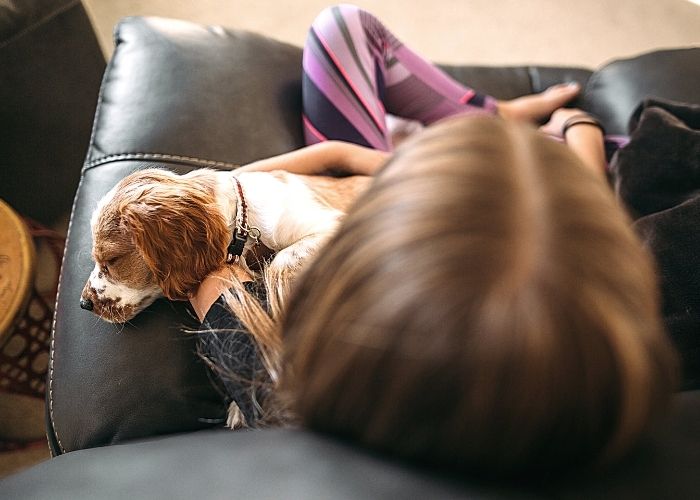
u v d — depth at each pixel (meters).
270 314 0.75
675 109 1.07
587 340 0.38
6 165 1.52
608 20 2.25
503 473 0.43
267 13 2.14
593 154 1.21
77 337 0.91
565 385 0.38
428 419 0.41
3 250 1.18
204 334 0.80
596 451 0.42
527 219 0.40
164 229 0.82
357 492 0.43
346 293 0.43
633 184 0.96
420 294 0.39
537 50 2.17
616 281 0.40
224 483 0.46
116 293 0.87
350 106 1.18
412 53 1.33
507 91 1.57
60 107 1.54
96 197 1.00
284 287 0.76
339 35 1.18
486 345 0.38
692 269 0.78
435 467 0.44
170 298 0.86
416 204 0.42
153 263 0.83
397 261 0.41
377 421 0.43
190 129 1.06
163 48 1.14
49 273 1.62
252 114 1.14
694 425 0.52
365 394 0.43
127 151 1.04
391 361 0.41
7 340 1.12
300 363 0.47
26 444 1.39
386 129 1.26
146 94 1.09
